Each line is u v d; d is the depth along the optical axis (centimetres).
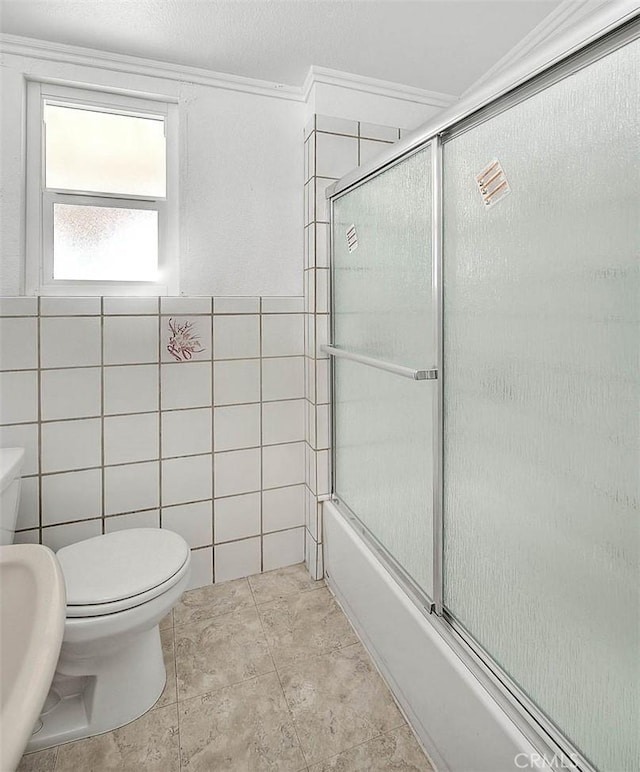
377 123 212
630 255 77
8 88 178
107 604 135
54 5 159
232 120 208
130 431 200
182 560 157
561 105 88
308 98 210
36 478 187
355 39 179
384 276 160
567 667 92
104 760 134
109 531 200
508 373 105
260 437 222
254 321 216
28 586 62
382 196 159
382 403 167
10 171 180
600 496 84
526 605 103
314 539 221
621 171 78
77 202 194
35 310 183
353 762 133
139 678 149
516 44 182
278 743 139
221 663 170
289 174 219
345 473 204
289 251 221
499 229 105
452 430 126
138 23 169
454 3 158
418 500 145
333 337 209
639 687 78
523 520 103
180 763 133
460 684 117
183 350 205
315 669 167
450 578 131
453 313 123
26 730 38
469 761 115
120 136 201
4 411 182
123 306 195
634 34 75
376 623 167
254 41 180
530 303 98
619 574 81
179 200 203
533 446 99
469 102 109
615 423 81
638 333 76
